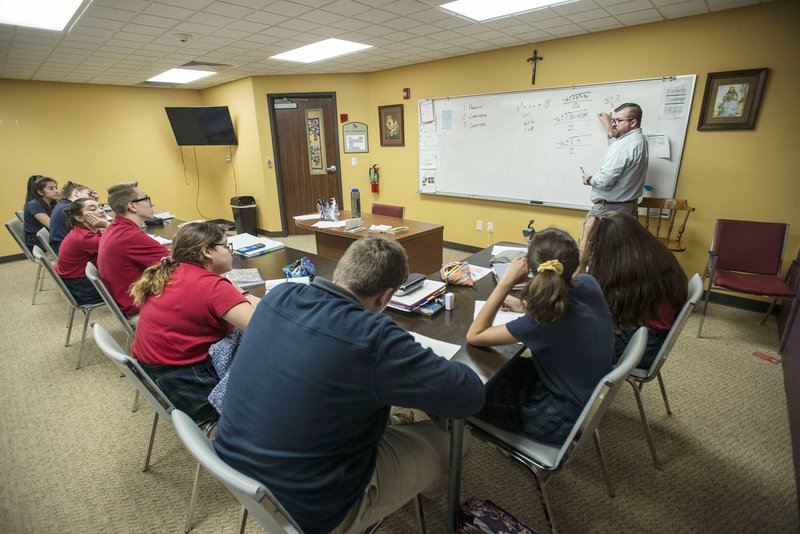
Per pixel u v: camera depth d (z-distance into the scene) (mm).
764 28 2740
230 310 1295
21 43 3299
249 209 5918
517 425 1251
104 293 1786
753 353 2547
